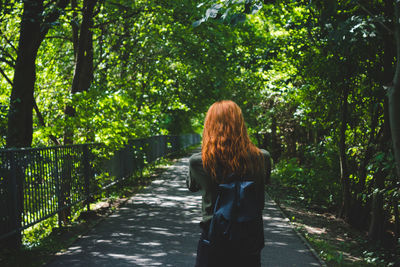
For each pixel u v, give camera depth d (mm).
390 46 7141
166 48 16422
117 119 10156
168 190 12281
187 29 14203
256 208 2412
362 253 6820
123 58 17172
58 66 14289
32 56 7688
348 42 5938
